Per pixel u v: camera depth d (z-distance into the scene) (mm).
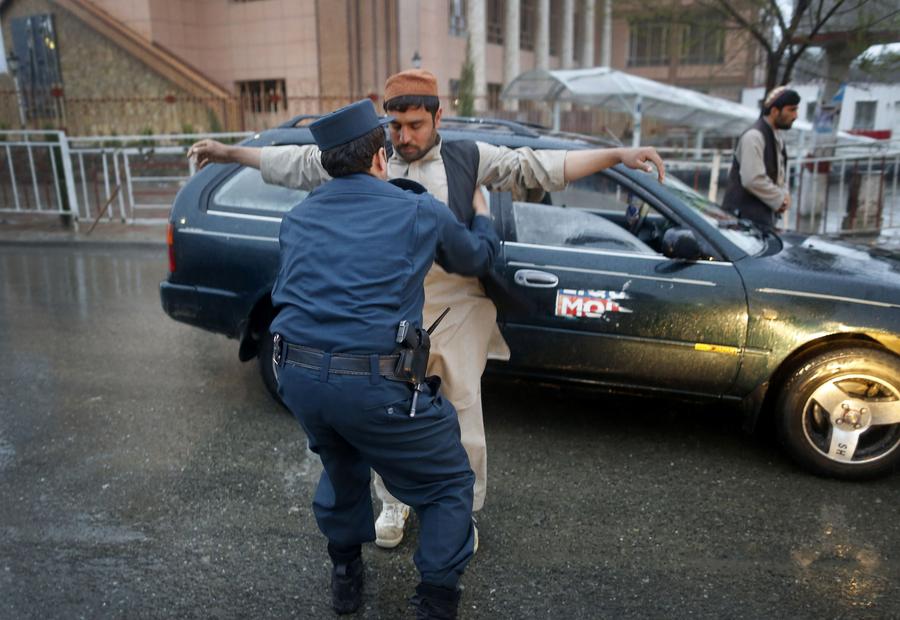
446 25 20750
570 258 3566
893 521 3082
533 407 4254
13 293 6945
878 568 2766
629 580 2707
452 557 2189
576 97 16359
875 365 3256
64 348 5301
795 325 3324
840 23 6691
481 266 2439
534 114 23109
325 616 2525
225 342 5457
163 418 4098
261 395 4441
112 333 5668
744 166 5117
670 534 2998
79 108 17734
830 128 8789
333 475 2330
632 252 3576
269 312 4004
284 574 2744
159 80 17438
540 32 26641
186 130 16906
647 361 3535
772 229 4250
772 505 3213
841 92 8773
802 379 3354
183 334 5648
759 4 6512
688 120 17047
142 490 3320
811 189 9156
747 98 20109
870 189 9023
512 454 3682
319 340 2072
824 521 3082
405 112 2484
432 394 2236
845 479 3406
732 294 3391
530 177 2672
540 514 3146
